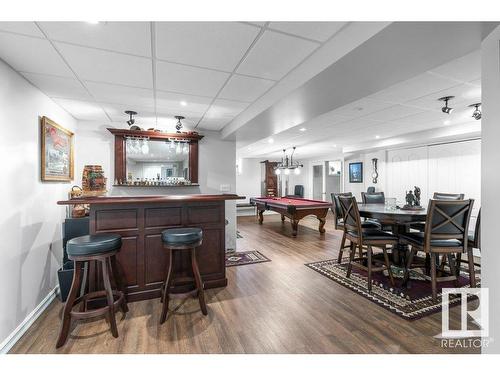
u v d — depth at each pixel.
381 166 6.40
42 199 2.55
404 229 3.37
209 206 2.88
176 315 2.30
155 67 2.09
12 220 2.00
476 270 3.43
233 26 1.56
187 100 2.93
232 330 2.06
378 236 2.89
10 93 2.00
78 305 2.53
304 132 5.00
